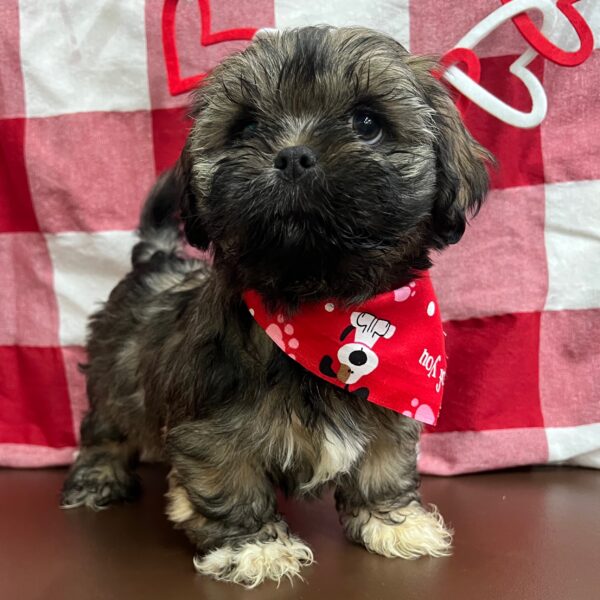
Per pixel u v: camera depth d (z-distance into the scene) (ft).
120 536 1.00
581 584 0.83
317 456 0.88
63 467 1.32
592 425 1.24
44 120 1.29
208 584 0.85
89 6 1.26
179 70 1.14
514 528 1.00
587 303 1.22
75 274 1.33
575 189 1.21
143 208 1.22
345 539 0.99
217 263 0.86
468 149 0.94
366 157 0.74
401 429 0.93
